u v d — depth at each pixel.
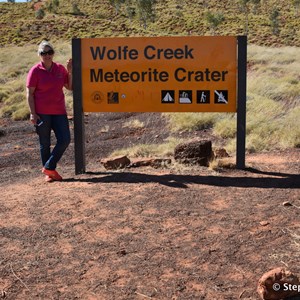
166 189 5.97
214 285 3.56
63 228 4.78
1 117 17.20
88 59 7.20
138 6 84.62
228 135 10.98
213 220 4.86
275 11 81.12
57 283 3.68
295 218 4.83
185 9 104.94
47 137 6.84
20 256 4.16
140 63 7.12
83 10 102.81
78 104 7.26
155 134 12.08
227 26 87.31
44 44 6.47
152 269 3.84
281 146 9.28
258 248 4.15
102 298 3.44
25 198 5.88
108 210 5.25
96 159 9.86
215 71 7.01
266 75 19.70
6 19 90.00
